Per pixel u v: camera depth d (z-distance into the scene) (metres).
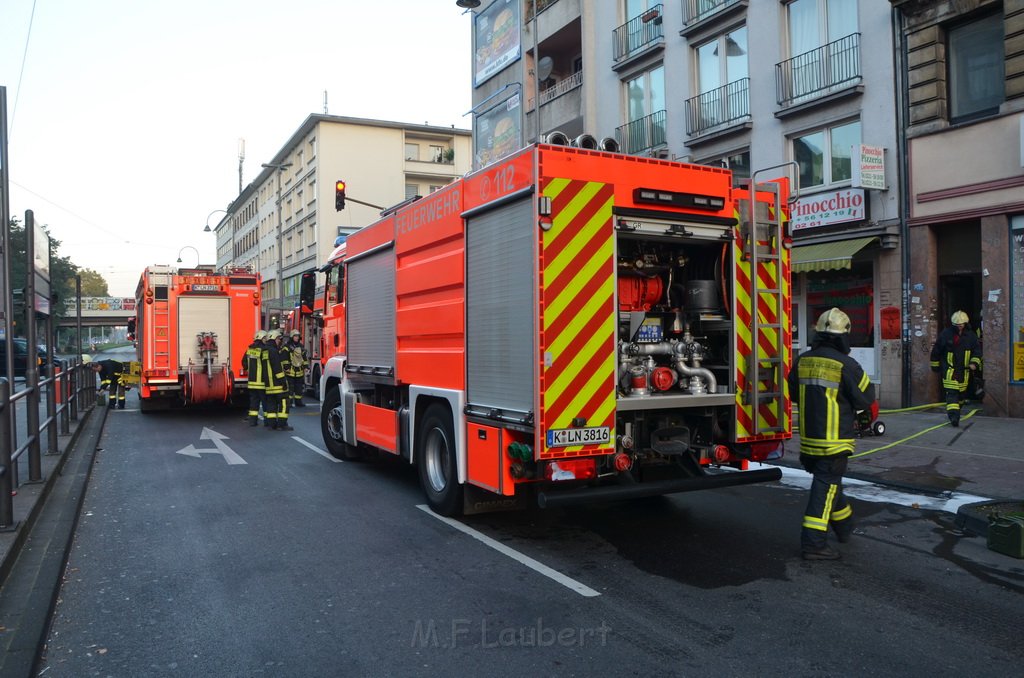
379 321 8.28
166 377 15.46
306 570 5.25
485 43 26.02
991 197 11.98
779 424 6.11
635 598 4.61
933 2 12.73
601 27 21.12
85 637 4.13
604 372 5.39
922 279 13.02
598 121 21.34
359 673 3.64
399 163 50.50
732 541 5.88
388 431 7.95
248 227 72.06
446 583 4.94
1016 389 11.73
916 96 13.07
